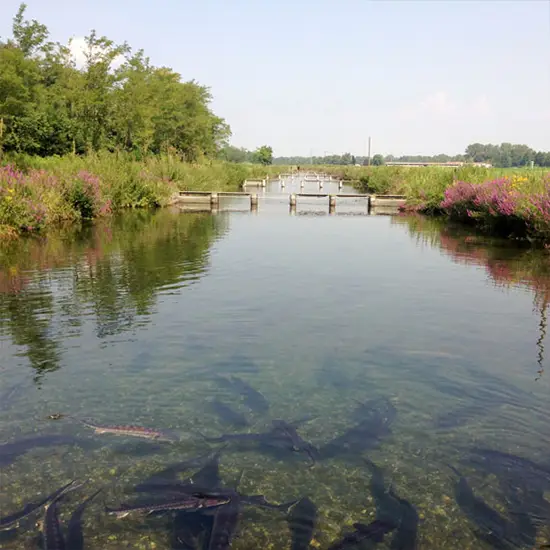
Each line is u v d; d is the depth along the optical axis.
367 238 20.45
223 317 9.69
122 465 5.14
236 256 16.05
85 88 39.16
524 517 4.49
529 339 8.66
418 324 9.40
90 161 31.86
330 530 4.35
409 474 5.08
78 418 5.99
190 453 5.34
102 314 9.77
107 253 16.16
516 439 5.68
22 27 34.16
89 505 4.58
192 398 6.50
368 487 4.89
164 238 19.64
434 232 22.44
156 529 4.33
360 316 9.86
